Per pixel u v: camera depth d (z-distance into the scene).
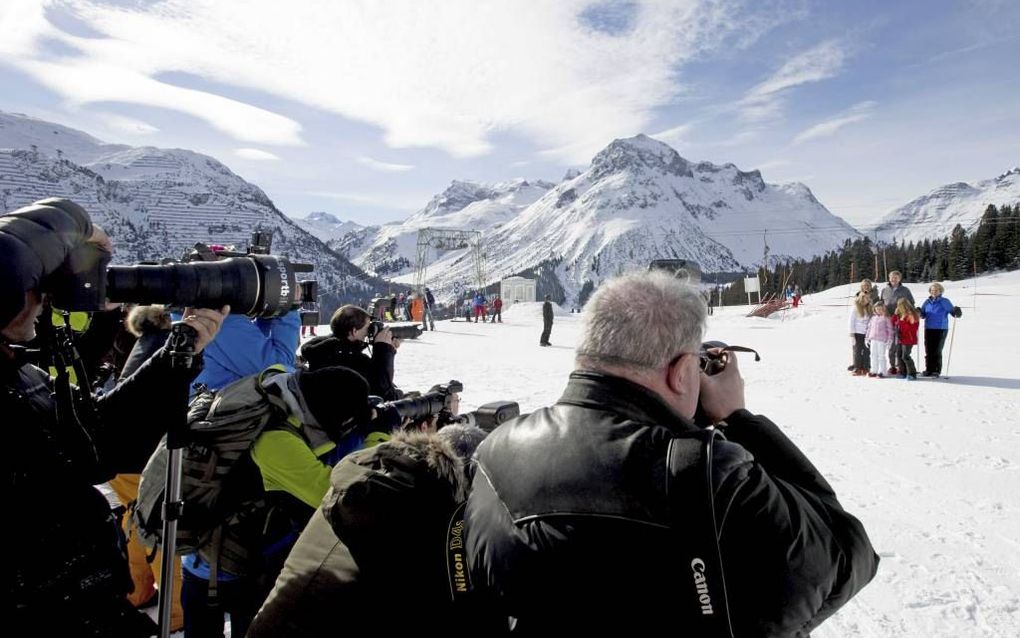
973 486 4.98
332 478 1.58
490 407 2.62
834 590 1.22
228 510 2.11
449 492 1.49
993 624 2.96
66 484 1.18
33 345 1.28
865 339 11.52
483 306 32.59
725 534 1.05
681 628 1.03
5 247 1.00
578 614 1.06
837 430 6.98
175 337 1.64
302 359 3.12
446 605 1.31
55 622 1.11
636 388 1.25
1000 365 12.39
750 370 12.30
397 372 12.52
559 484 1.14
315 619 1.44
